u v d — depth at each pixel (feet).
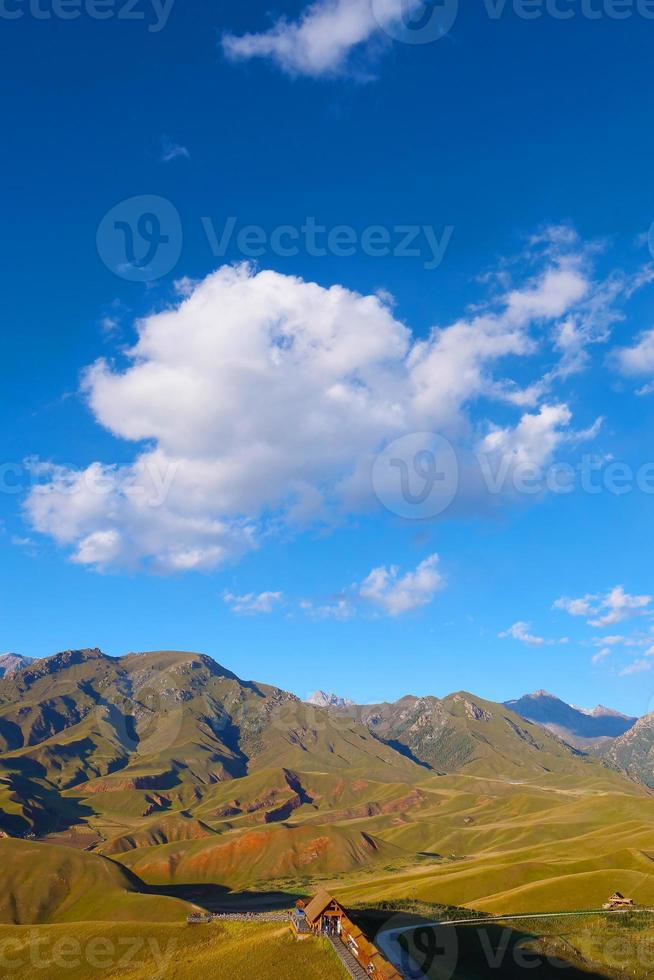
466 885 548.31
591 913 400.47
